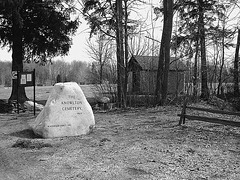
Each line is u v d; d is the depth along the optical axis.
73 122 7.67
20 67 17.00
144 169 4.83
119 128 8.68
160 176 4.50
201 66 17.66
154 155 5.64
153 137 7.23
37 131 7.49
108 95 15.74
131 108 13.71
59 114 7.56
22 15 15.95
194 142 6.64
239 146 6.25
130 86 14.73
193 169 4.81
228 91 19.64
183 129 8.15
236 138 7.02
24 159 5.53
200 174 4.57
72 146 6.47
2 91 44.91
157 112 11.97
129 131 8.15
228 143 6.52
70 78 54.22
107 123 9.72
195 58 16.09
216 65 19.20
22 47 17.41
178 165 5.02
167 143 6.58
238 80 18.39
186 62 16.17
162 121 9.62
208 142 6.63
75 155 5.76
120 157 5.56
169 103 14.31
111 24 14.30
